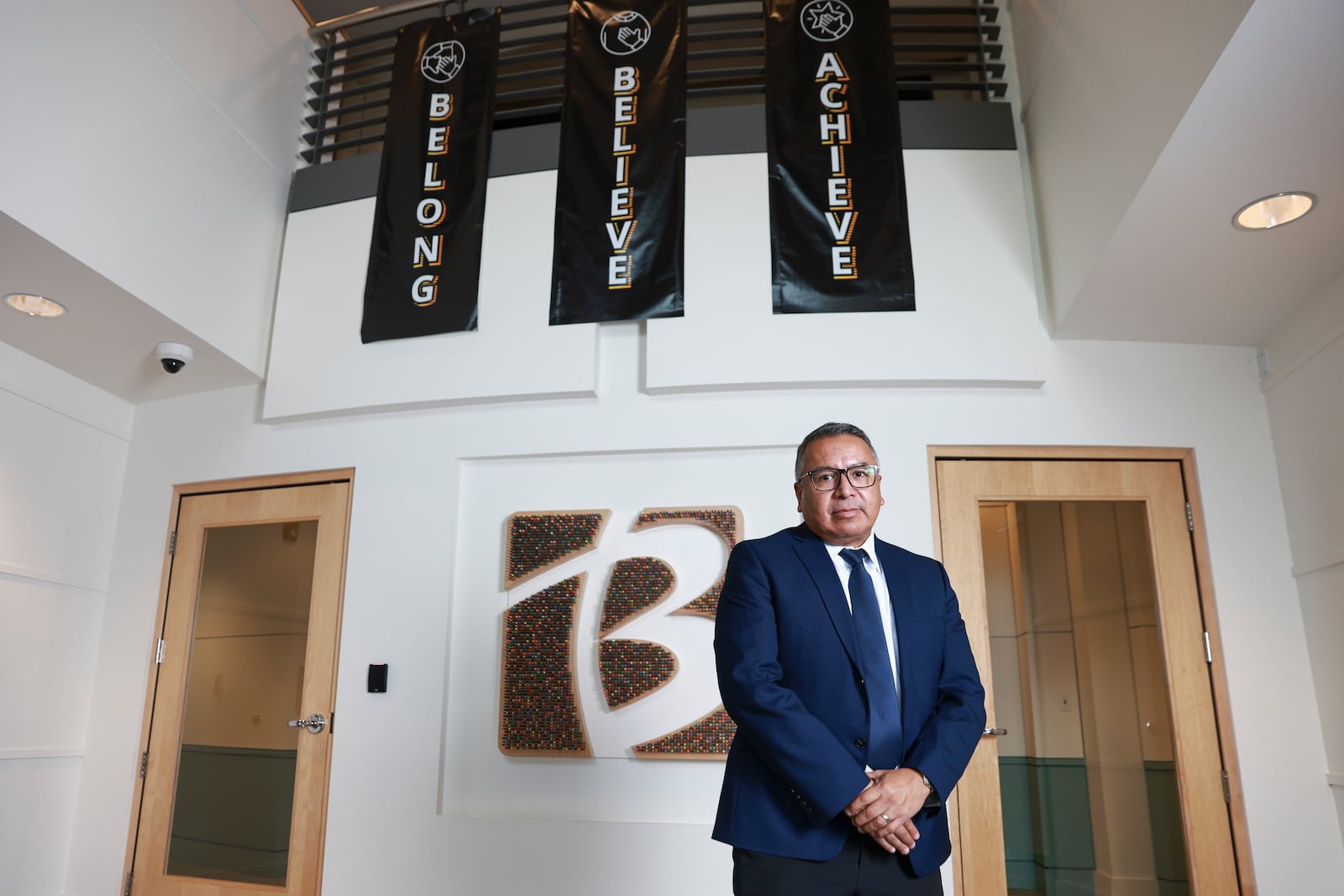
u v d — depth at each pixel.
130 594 3.99
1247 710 3.21
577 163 3.77
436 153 3.95
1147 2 2.67
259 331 3.93
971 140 3.68
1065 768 3.22
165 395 4.14
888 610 1.92
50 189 2.93
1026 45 3.76
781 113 3.72
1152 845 3.17
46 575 3.73
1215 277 3.14
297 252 4.00
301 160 4.29
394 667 3.51
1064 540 3.43
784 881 1.66
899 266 3.50
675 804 3.28
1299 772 3.15
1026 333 3.45
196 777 3.71
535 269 3.70
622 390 3.60
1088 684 3.29
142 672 3.87
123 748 3.80
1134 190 2.78
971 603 3.35
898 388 3.50
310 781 3.53
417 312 3.72
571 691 3.38
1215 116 2.46
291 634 3.73
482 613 3.56
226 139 3.79
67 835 3.74
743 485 3.51
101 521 4.02
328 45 4.52
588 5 4.00
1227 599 3.32
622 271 3.60
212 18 3.75
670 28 3.90
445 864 3.27
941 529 3.42
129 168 3.26
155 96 3.41
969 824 3.16
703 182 3.69
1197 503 3.44
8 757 3.51
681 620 3.41
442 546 3.59
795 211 3.59
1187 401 3.53
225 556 3.94
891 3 4.91
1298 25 2.19
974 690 1.88
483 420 3.69
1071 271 3.30
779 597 1.87
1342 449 3.11
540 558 3.52
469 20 4.14
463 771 3.42
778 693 1.72
